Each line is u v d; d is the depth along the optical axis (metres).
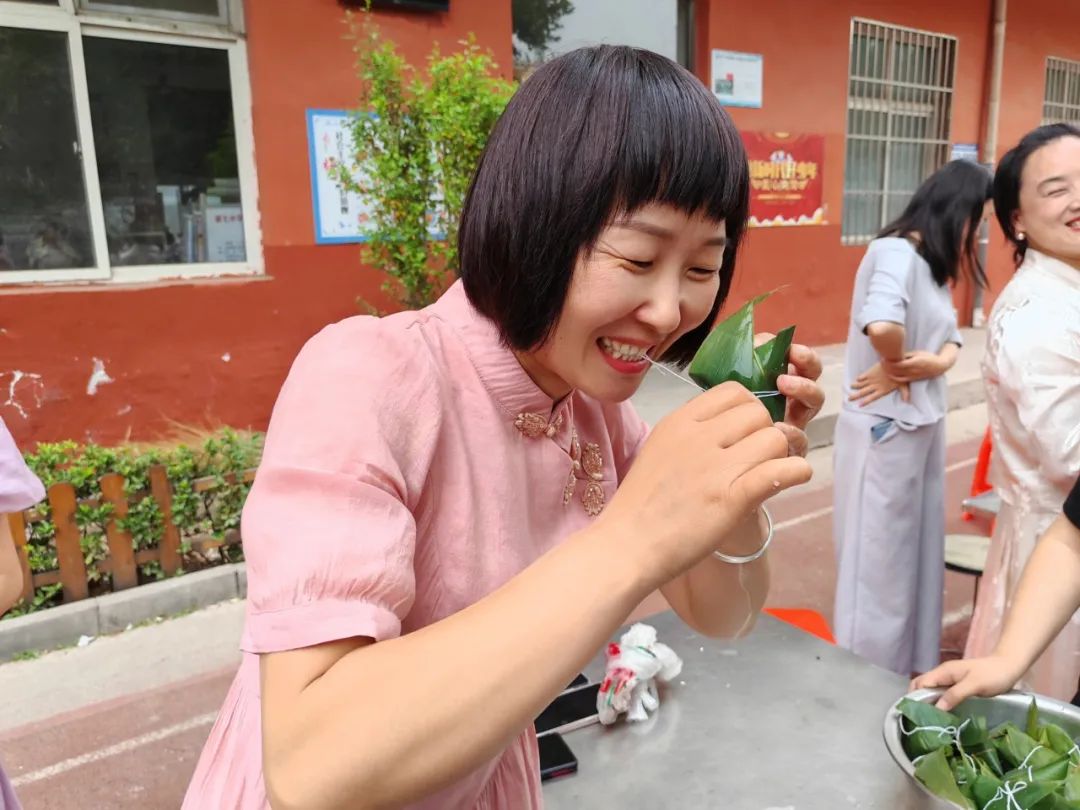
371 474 0.63
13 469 1.24
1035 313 1.70
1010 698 1.20
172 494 3.20
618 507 0.59
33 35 3.73
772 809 1.13
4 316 3.73
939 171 2.51
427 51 4.67
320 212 4.47
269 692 0.57
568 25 5.68
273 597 0.57
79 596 3.01
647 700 1.35
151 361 4.10
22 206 3.84
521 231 0.66
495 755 0.55
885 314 2.36
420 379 0.71
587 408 0.90
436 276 4.11
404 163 3.87
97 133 3.95
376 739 0.52
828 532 4.02
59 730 2.44
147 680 2.70
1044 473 1.75
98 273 4.03
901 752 1.05
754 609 0.95
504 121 0.70
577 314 0.66
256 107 4.24
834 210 7.27
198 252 4.29
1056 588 1.29
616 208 0.62
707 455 0.57
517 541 0.79
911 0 7.38
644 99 0.63
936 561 2.60
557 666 0.53
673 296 0.65
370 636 0.57
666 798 1.16
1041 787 0.97
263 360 4.42
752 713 1.35
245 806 0.77
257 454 3.50
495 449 0.77
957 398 6.35
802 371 0.78
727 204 0.65
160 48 4.02
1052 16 8.69
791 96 6.74
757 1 6.38
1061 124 1.78
